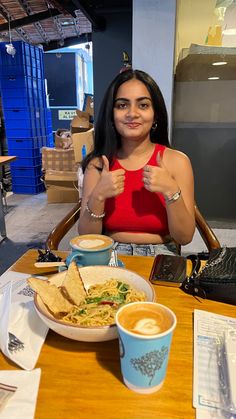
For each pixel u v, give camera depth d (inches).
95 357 22.9
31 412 18.4
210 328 25.9
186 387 20.2
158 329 18.6
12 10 154.6
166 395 19.7
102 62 151.4
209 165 73.0
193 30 68.2
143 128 47.1
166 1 61.3
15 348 23.3
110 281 29.9
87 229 48.4
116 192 43.6
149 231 49.6
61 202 171.3
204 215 75.8
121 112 46.8
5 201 163.2
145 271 35.5
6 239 122.7
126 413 18.5
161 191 42.1
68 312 25.4
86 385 20.5
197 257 36.0
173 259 37.1
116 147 51.1
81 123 147.1
